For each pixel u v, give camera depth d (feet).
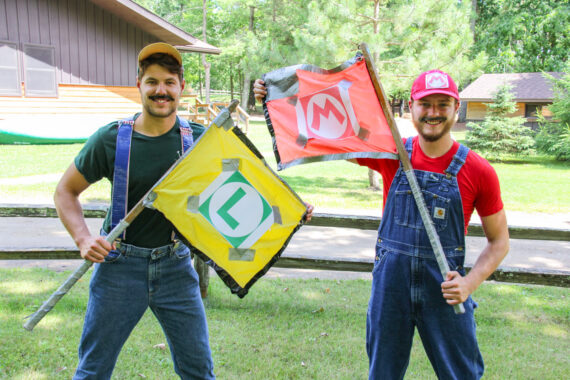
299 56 37.22
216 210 8.17
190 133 8.46
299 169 50.42
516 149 63.36
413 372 11.42
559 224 29.04
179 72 8.01
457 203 7.70
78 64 55.36
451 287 7.32
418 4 35.35
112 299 7.91
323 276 18.97
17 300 14.57
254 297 15.93
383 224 8.36
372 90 8.52
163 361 11.52
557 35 110.32
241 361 11.62
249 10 122.42
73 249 14.39
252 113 134.41
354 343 12.75
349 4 35.94
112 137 7.97
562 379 11.23
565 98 62.80
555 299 16.90
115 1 52.13
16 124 50.72
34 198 27.73
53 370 10.90
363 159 9.02
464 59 35.24
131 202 8.09
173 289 8.33
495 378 11.16
